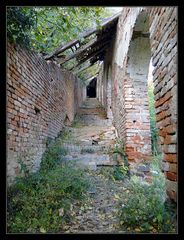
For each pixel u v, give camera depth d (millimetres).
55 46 6301
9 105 3709
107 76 10625
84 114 12508
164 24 2854
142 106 5891
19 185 3695
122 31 6426
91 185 4387
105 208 3480
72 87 11398
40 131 5547
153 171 5223
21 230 2705
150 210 2883
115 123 8234
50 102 6629
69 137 7891
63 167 5215
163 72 2916
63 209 3225
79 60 9516
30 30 4598
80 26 6426
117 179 5090
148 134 5812
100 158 5988
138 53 5641
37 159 5219
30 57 4824
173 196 2627
